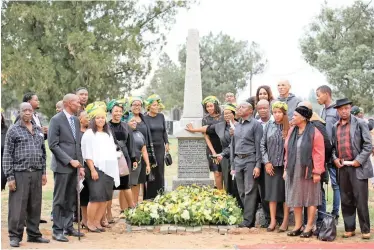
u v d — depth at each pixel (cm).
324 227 811
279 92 948
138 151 1000
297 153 823
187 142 1152
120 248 753
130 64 2733
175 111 4834
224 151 1027
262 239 819
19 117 773
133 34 2708
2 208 1140
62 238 798
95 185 864
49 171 1905
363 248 749
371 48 3078
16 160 749
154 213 916
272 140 877
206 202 950
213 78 4497
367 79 2934
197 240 817
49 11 2547
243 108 914
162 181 1114
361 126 822
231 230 874
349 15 3098
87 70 2559
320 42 3173
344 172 829
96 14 2741
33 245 763
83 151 861
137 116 1053
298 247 757
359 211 820
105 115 879
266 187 885
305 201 822
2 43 2672
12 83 2581
